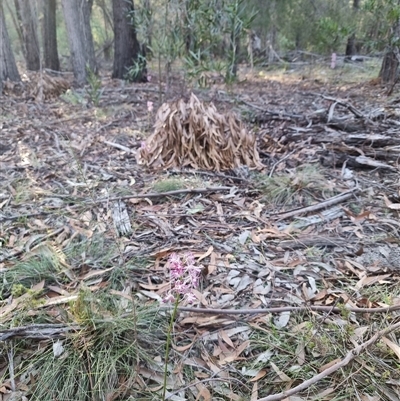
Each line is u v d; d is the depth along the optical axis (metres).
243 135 3.37
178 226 2.40
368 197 2.63
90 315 1.59
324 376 1.36
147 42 5.16
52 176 3.18
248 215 2.50
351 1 9.05
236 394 1.40
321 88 6.91
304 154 3.38
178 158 3.34
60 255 2.04
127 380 1.43
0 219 2.48
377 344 1.51
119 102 5.93
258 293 1.84
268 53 10.32
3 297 1.83
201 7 4.35
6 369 1.48
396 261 2.01
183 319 1.68
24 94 6.49
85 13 8.04
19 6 10.84
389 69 6.28
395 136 3.46
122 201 2.70
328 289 1.84
